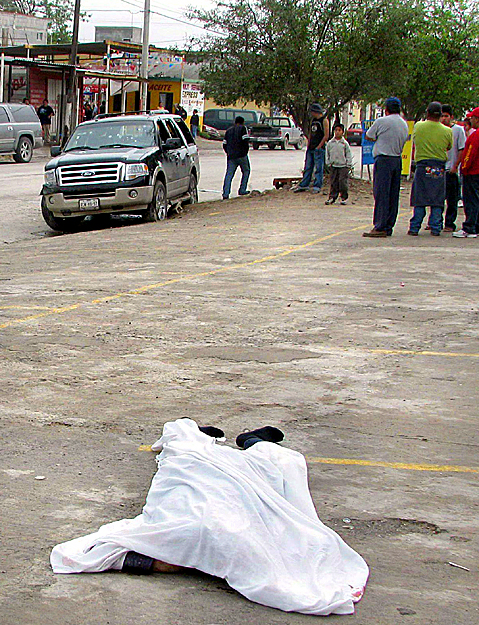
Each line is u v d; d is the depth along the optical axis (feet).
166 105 171.63
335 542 11.07
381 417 17.85
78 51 152.25
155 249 42.29
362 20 71.72
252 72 72.13
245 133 66.18
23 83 144.46
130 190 52.95
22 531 12.37
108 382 20.20
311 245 42.14
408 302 28.99
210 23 73.61
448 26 83.20
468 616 10.30
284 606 10.25
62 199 52.90
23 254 42.57
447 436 16.80
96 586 10.76
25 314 27.35
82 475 14.60
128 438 16.47
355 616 10.23
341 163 60.03
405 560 11.76
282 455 12.71
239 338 24.30
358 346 23.52
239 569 10.59
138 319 26.55
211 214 58.65
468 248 40.45
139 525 11.51
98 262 38.45
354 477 14.73
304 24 70.79
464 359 22.29
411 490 14.24
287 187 71.51
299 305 28.50
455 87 84.74
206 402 18.72
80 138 57.77
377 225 44.24
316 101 72.79
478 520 13.16
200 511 11.08
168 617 10.07
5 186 78.69
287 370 21.21
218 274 34.45
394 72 74.08
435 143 43.21
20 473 14.66
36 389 19.62
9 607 10.19
